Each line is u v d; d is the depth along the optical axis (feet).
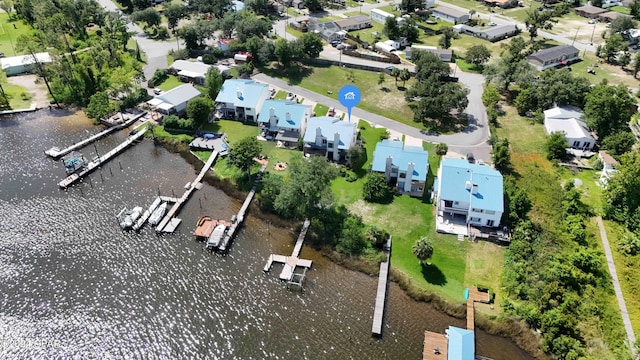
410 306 271.69
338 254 303.27
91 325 259.80
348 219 323.37
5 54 559.38
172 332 257.34
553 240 306.55
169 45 606.96
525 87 474.08
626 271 287.28
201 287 284.20
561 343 240.53
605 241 310.86
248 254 307.78
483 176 322.34
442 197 318.86
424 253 284.00
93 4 647.97
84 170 380.17
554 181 362.53
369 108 468.75
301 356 244.83
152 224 327.88
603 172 370.12
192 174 382.42
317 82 521.65
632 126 437.99
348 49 601.62
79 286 282.56
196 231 318.86
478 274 287.48
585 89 454.40
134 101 469.57
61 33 538.06
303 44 546.26
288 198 318.24
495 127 438.40
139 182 372.17
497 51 609.01
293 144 407.85
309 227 325.21
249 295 279.28
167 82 513.86
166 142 416.26
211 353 246.47
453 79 522.47
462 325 260.83
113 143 419.95
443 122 444.55
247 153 352.90
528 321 256.93
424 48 594.24
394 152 361.10
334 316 266.77
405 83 516.32
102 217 335.47
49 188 363.56
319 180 317.22
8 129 437.17
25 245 310.45
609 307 264.52
